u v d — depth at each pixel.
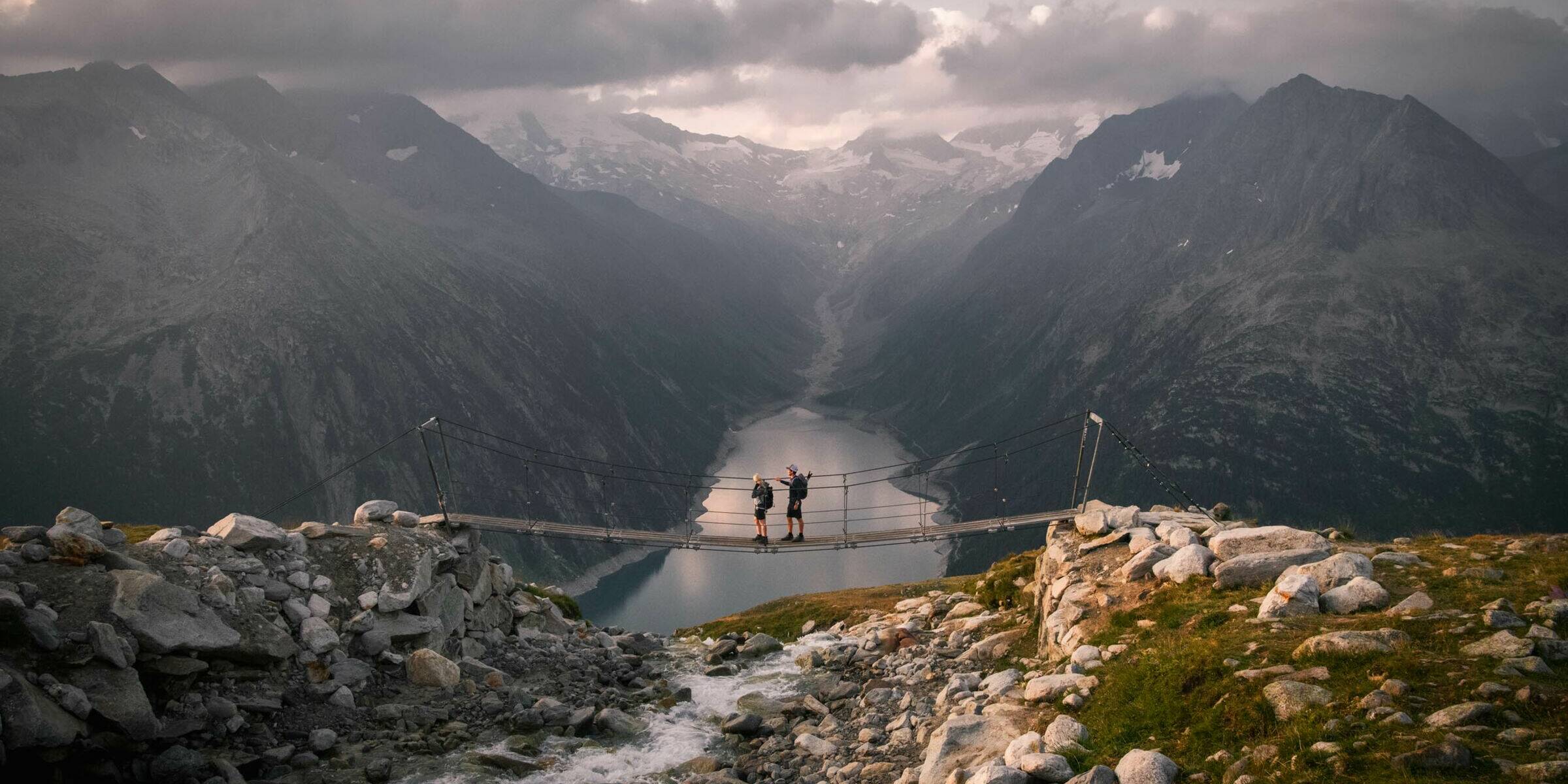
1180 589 26.08
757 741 25.59
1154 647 22.64
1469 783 13.32
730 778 22.20
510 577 40.69
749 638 38.47
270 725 24.66
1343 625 20.41
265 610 27.22
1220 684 18.67
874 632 37.84
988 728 21.14
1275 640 20.19
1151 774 16.17
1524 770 13.14
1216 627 22.58
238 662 25.55
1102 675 22.50
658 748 25.20
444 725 26.09
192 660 24.17
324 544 31.41
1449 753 13.79
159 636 23.44
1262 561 25.08
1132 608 26.36
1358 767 14.41
